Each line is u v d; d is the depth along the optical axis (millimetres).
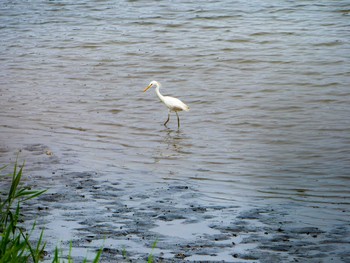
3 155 16594
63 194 13375
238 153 17344
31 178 14516
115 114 21672
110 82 26031
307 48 30391
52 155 16672
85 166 15750
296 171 15641
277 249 10516
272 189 14133
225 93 23922
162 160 16688
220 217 12094
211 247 10602
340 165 16094
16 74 27516
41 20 39844
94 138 18812
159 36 34250
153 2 43688
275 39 32438
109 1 44750
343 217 12148
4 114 21438
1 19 40438
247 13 39000
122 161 16438
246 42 32156
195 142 18516
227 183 14602
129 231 11328
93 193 13508
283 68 27234
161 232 11289
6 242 8391
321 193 13891
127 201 13031
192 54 30062
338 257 10164
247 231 11344
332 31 33625
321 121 20250
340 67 26906
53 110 22016
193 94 23984
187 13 39656
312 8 39531
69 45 32938
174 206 12734
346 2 40656
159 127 20219
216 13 39281
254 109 21812
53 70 28125
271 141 18438
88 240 10891
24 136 18719
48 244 10688
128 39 33781
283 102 22453
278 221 11875
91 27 37281
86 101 23266
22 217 11930
